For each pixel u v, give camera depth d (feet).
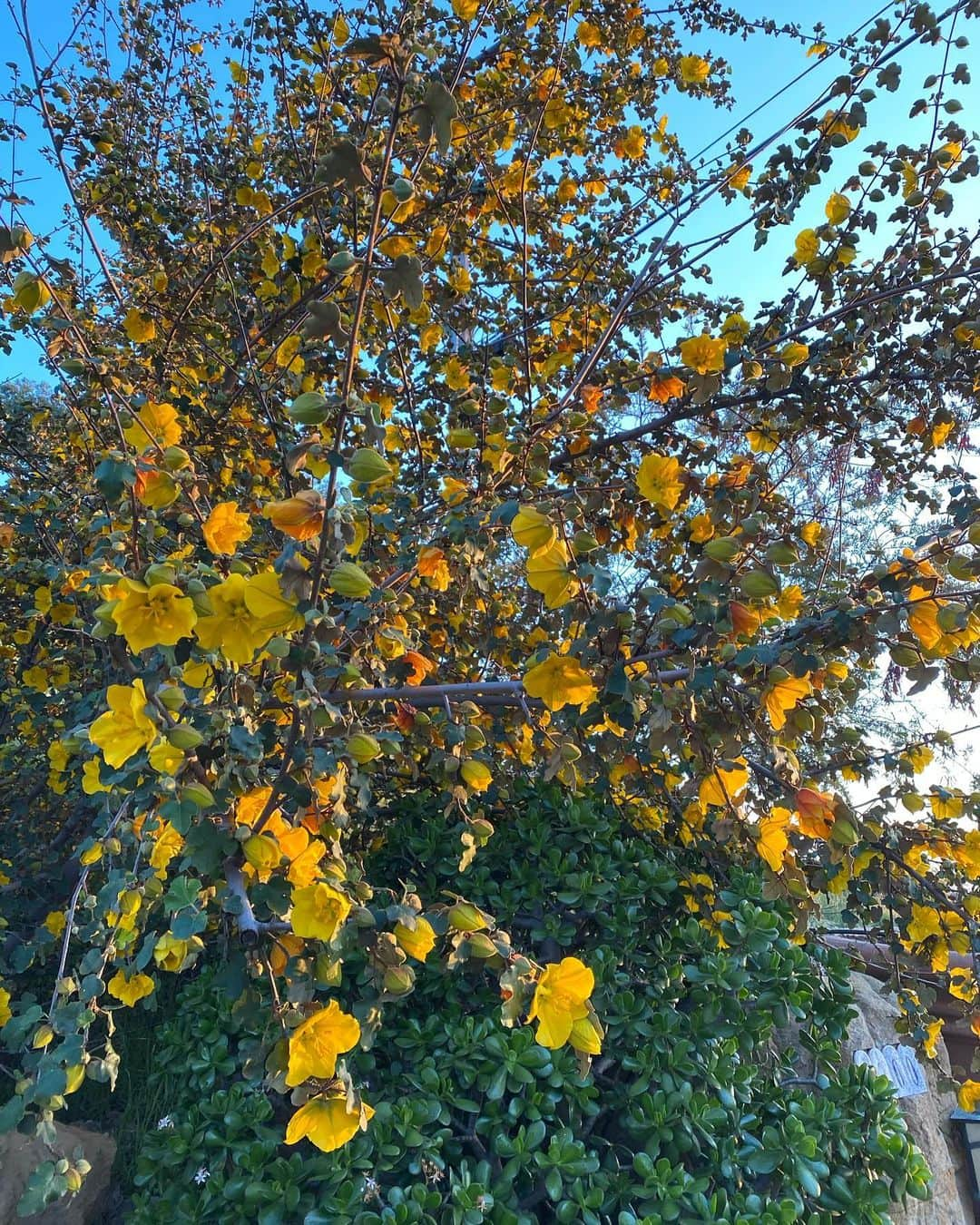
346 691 2.76
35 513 4.25
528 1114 3.50
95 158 4.70
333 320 1.95
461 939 2.19
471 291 5.53
